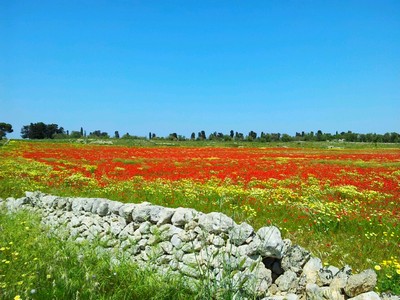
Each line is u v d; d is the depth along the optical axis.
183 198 14.94
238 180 22.28
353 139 133.50
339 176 25.88
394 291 5.89
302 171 28.61
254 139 126.56
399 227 11.20
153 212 7.94
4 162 28.05
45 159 34.12
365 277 4.91
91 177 21.41
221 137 136.12
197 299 5.79
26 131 127.06
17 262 6.70
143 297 6.09
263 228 6.23
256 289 5.60
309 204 13.47
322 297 5.17
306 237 10.09
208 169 28.91
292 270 5.86
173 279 6.37
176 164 34.31
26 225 9.43
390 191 19.44
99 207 9.18
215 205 13.69
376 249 9.28
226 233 6.66
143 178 22.03
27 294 5.57
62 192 16.22
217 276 6.11
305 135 143.38
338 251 8.87
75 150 52.28
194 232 7.07
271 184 20.72
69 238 8.88
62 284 5.99
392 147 94.06
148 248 7.54
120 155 44.72
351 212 13.25
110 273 6.84
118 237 8.37
